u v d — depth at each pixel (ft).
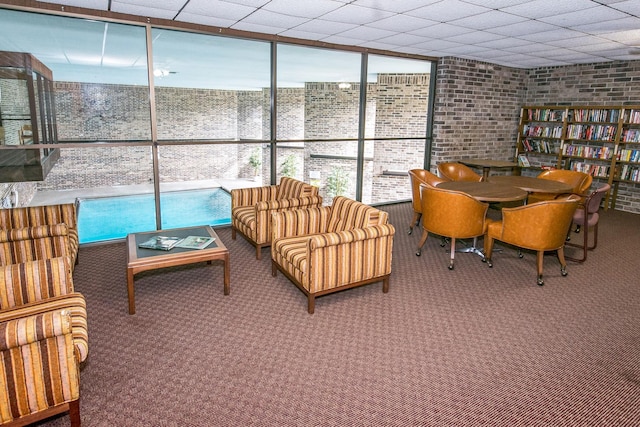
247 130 49.24
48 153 20.34
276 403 7.48
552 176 19.24
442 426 7.02
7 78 19.17
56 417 7.08
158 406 7.36
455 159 24.84
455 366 8.74
